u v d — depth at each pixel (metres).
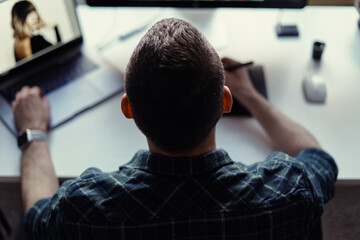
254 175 0.66
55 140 1.09
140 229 0.61
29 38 1.18
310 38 1.34
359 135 1.07
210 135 0.62
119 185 0.64
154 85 0.53
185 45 0.54
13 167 1.03
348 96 1.17
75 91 1.19
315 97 1.15
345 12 1.43
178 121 0.55
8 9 1.08
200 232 0.62
